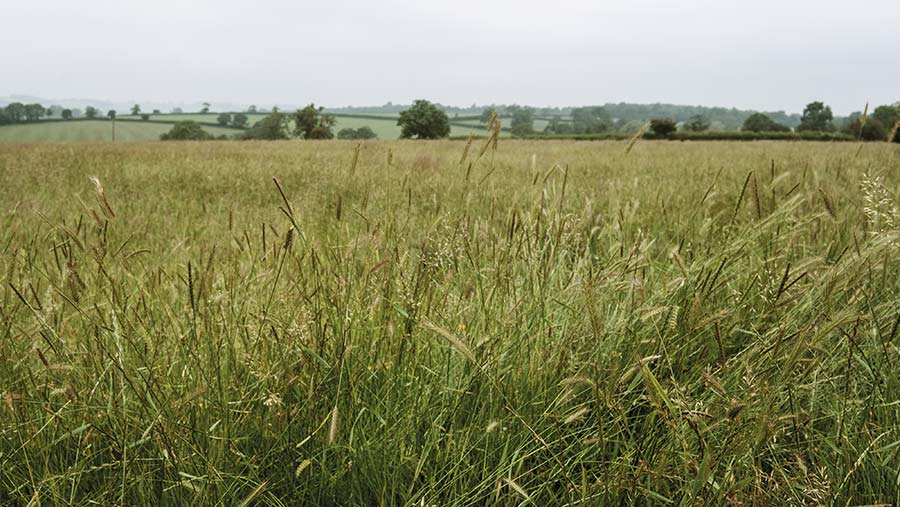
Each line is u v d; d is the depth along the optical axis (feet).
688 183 23.00
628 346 7.43
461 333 7.38
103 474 5.93
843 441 5.95
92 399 6.32
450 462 6.08
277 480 6.09
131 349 6.88
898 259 9.33
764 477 5.74
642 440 6.14
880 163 23.03
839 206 14.47
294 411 6.15
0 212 17.78
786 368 6.00
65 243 7.49
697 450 5.94
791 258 10.03
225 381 6.56
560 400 6.23
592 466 6.30
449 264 9.15
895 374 6.55
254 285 8.38
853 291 8.14
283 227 13.08
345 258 8.36
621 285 7.82
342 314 7.09
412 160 41.63
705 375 5.82
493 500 5.79
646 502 5.46
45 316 7.20
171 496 5.68
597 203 17.51
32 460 5.97
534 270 8.52
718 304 8.52
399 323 7.34
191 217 19.94
